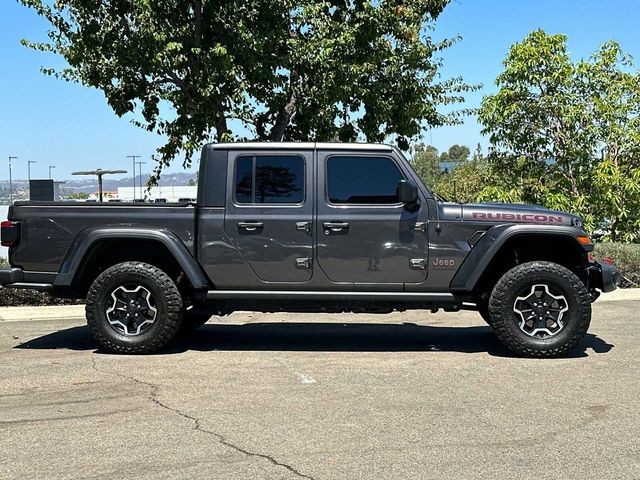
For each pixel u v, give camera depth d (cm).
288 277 722
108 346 723
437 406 543
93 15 1095
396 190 720
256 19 1126
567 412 527
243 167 725
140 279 715
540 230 699
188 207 725
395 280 718
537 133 1490
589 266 743
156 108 1226
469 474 405
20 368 669
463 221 713
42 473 410
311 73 1145
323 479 399
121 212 724
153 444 459
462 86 1307
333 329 907
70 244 722
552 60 1442
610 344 782
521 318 709
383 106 1209
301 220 715
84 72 1170
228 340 823
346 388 597
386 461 427
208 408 539
